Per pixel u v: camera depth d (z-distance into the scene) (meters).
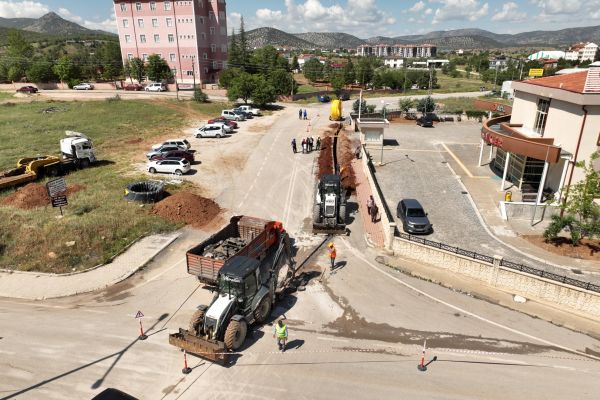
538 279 17.31
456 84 115.75
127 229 22.80
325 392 12.34
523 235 22.95
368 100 80.69
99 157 38.09
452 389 12.52
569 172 25.05
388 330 15.37
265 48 125.06
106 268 19.48
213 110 62.34
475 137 47.44
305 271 19.50
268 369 13.24
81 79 86.19
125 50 84.25
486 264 18.45
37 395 11.98
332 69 121.44
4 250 20.56
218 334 13.55
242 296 14.21
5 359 13.39
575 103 23.91
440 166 35.59
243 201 28.33
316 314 16.27
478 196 28.62
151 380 12.66
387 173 33.75
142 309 16.41
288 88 79.88
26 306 16.56
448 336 15.07
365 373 13.16
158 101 65.69
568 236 22.59
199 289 17.88
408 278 19.11
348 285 18.39
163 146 38.19
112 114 55.84
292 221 25.27
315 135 47.94
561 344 14.74
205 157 38.56
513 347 14.52
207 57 86.31
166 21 80.69
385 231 22.72
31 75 81.19
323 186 23.78
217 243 19.34
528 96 30.77
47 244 20.81
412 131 51.09
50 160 32.09
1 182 28.66
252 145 43.12
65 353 13.74
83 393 12.08
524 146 25.97
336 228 23.50
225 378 12.81
